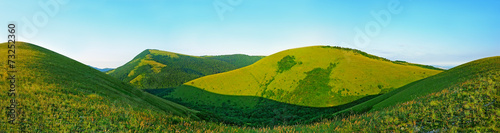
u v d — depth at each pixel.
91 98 29.89
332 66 169.50
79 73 58.03
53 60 62.84
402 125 17.97
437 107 20.25
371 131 18.52
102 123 17.88
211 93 177.50
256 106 150.25
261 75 188.12
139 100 50.69
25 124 15.56
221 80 193.25
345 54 192.50
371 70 152.00
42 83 32.28
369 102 88.69
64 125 16.44
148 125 19.38
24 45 72.94
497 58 57.09
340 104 125.81
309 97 139.38
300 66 182.00
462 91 23.17
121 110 23.34
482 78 26.27
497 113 14.99
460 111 17.41
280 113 127.56
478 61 62.94
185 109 80.81
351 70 156.12
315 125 26.27
